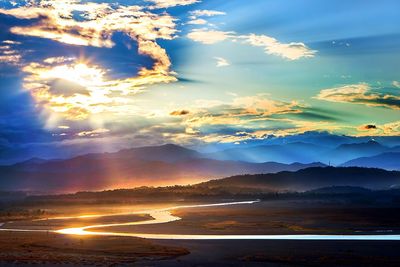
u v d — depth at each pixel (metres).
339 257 76.06
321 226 134.12
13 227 141.62
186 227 134.25
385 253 79.81
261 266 70.25
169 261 74.12
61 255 79.50
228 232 119.25
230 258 76.50
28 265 71.00
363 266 69.62
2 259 75.44
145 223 151.25
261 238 103.88
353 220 154.38
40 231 126.31
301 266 70.31
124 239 98.88
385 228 127.12
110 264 71.31
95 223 154.88
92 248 86.75
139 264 71.50
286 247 87.81
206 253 81.44
